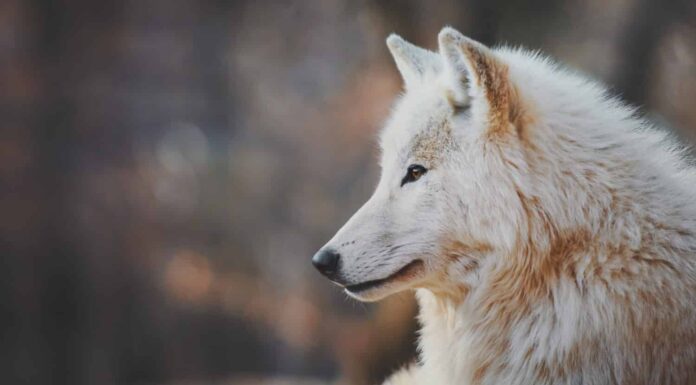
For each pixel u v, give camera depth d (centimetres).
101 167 3472
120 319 3116
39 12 3656
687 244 556
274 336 2872
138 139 3691
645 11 2089
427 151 583
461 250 577
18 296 3072
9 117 3406
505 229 561
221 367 3009
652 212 559
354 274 584
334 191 2992
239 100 3794
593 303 548
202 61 3950
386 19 1803
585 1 2181
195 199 3406
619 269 548
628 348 544
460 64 572
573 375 554
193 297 3081
